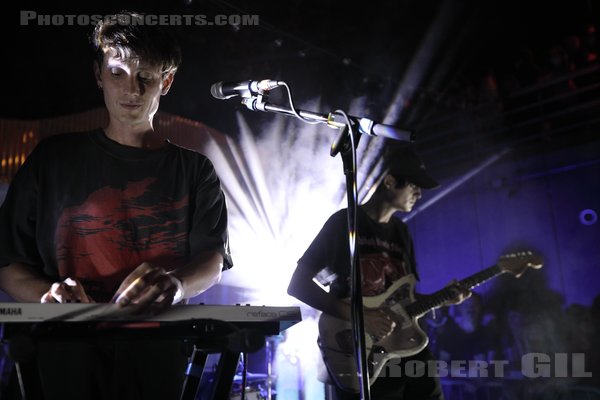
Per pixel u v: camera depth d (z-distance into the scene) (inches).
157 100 66.3
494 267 133.0
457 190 301.7
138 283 42.9
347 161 65.3
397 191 111.2
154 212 62.7
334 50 275.7
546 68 279.7
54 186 61.6
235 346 43.6
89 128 200.2
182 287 51.4
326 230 103.9
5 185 187.5
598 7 268.4
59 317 39.7
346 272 102.3
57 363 51.3
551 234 269.7
